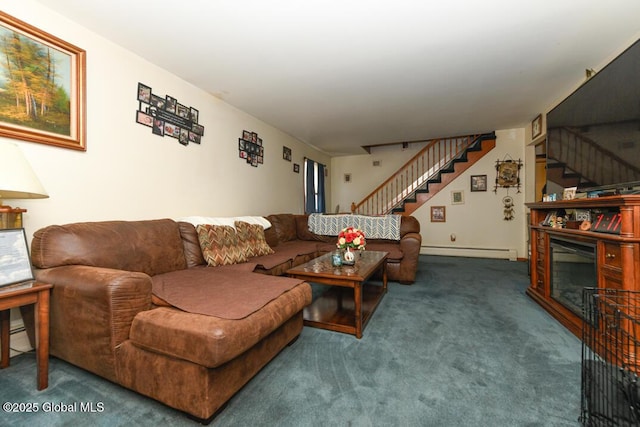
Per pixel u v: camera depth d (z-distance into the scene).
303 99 3.43
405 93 3.29
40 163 1.81
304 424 1.17
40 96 1.79
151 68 2.54
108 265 1.76
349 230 2.52
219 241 2.55
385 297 2.90
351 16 1.93
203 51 2.36
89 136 2.07
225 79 2.87
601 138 2.04
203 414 1.15
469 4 1.82
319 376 1.51
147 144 2.50
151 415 1.22
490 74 2.82
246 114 3.90
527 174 4.86
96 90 2.11
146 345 1.24
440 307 2.57
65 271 1.50
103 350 1.36
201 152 3.10
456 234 5.46
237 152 3.71
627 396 1.07
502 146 5.09
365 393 1.37
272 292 1.67
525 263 4.66
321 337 2.00
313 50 2.36
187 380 1.17
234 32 2.10
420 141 5.87
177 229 2.42
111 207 2.22
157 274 2.08
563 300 2.27
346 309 2.48
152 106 2.55
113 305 1.32
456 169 5.42
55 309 1.49
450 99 3.49
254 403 1.30
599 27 2.07
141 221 2.19
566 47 2.34
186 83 2.91
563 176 2.60
